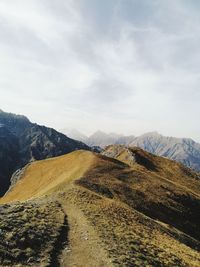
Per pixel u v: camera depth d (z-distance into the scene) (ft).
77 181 228.22
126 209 167.22
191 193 307.99
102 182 242.78
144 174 308.81
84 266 74.64
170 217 236.63
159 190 274.57
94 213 136.26
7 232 86.69
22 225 94.63
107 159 330.75
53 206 138.00
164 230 166.81
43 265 72.13
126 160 442.91
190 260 110.93
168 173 428.56
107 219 130.31
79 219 120.57
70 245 88.99
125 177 282.97
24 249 79.41
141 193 249.14
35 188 333.83
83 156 344.69
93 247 87.45
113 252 85.66
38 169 402.72
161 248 111.04
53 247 84.02
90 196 173.99
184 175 438.81
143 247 101.55
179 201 271.69
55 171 351.25
